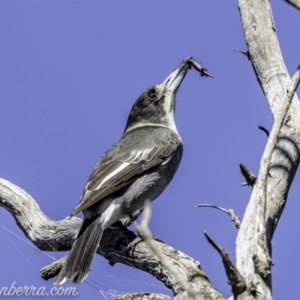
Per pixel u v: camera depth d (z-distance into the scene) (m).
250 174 8.87
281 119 8.56
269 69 11.73
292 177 10.05
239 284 7.50
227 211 9.72
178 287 9.91
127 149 13.48
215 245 7.41
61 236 12.43
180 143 14.23
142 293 9.88
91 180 12.77
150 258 10.89
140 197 13.15
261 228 8.05
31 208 12.86
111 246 11.77
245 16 12.12
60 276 11.14
